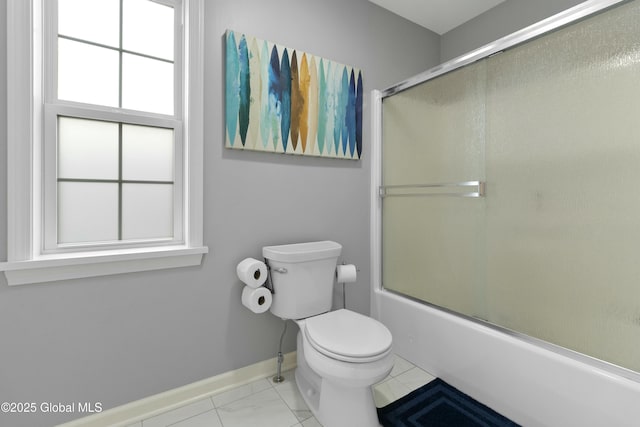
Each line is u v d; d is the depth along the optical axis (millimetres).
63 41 1335
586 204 1236
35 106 1252
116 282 1396
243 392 1651
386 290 2184
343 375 1226
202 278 1602
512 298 1486
